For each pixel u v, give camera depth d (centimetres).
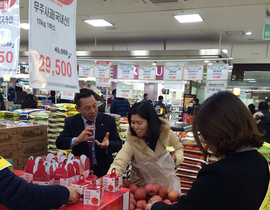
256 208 73
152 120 155
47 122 339
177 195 130
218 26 509
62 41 124
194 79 418
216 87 411
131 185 139
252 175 75
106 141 177
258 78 780
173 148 169
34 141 209
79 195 101
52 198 90
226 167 76
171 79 433
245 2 375
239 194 73
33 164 111
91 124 202
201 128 83
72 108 331
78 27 579
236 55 700
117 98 593
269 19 399
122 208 109
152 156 152
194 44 689
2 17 106
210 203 74
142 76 463
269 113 378
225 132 76
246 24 483
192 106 725
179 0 387
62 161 122
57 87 119
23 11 478
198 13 436
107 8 442
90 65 517
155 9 435
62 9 124
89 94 186
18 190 86
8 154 185
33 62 105
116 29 583
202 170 80
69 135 197
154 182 145
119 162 149
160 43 705
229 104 79
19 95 1062
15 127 192
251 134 77
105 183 112
